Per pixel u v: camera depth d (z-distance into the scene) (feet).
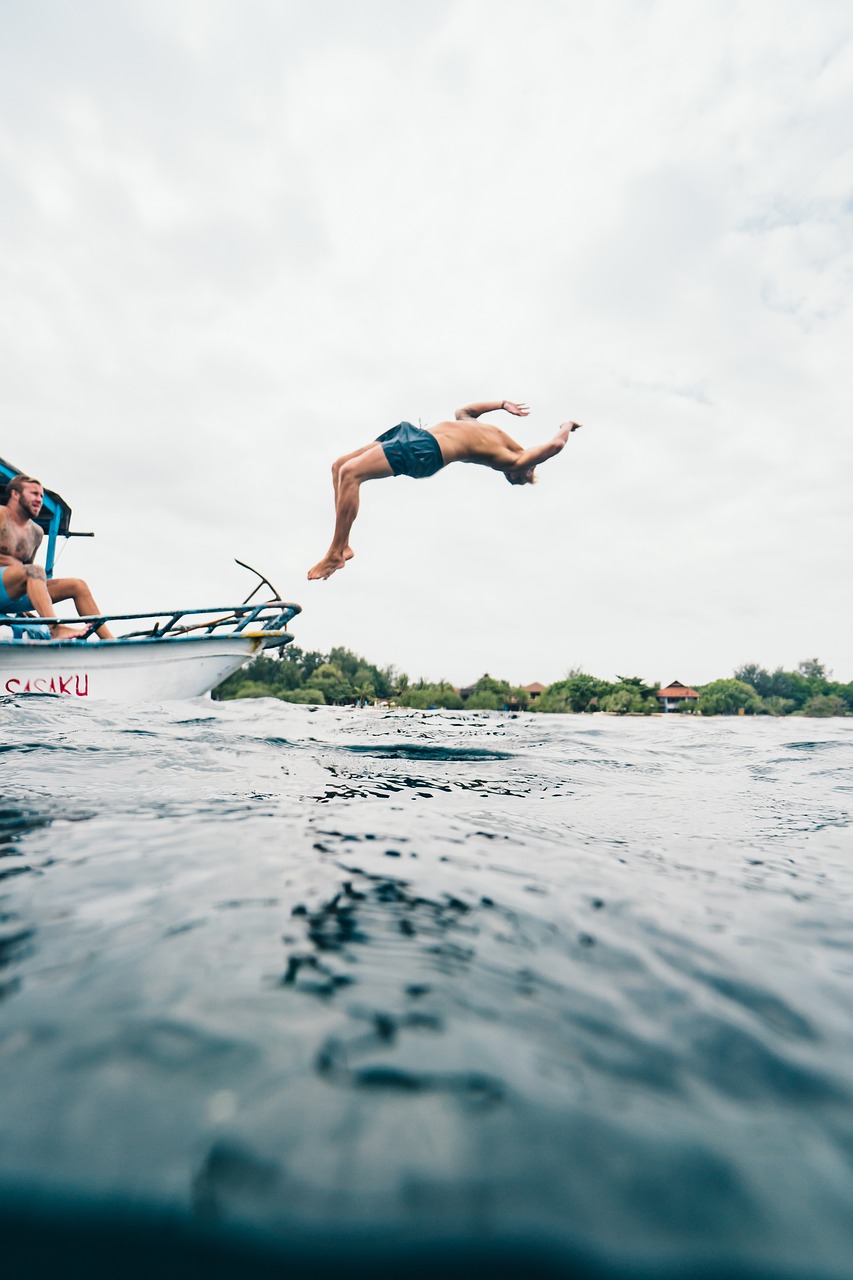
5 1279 1.30
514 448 22.11
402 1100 1.81
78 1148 1.59
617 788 10.07
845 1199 1.59
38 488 26.94
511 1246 1.39
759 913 3.81
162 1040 2.03
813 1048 2.29
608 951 3.09
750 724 40.75
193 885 3.69
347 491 20.77
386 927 3.17
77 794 6.77
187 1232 1.40
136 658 26.48
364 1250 1.37
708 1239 1.45
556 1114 1.82
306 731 18.98
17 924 3.01
